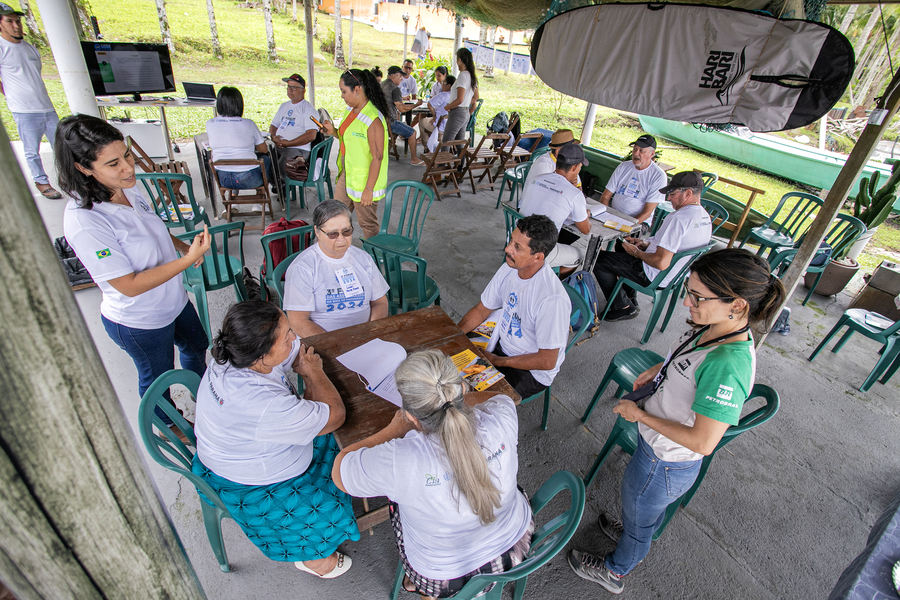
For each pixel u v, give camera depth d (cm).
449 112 643
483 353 226
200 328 249
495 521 137
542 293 220
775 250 434
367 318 255
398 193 600
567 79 378
